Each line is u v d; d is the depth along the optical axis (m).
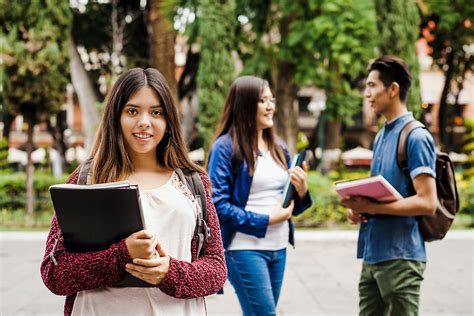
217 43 12.07
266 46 13.05
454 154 25.45
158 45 12.84
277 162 3.41
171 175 2.04
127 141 2.00
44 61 11.80
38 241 10.33
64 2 12.11
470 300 6.27
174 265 1.79
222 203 3.15
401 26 11.98
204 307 2.00
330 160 17.31
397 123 3.04
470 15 13.83
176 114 2.03
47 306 5.94
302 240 10.52
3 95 12.11
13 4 11.65
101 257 1.73
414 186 2.87
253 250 3.18
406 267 2.90
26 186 12.55
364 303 3.15
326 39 11.36
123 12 15.26
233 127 3.30
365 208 2.92
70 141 30.97
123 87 1.96
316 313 5.76
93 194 1.69
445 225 2.96
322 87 12.88
